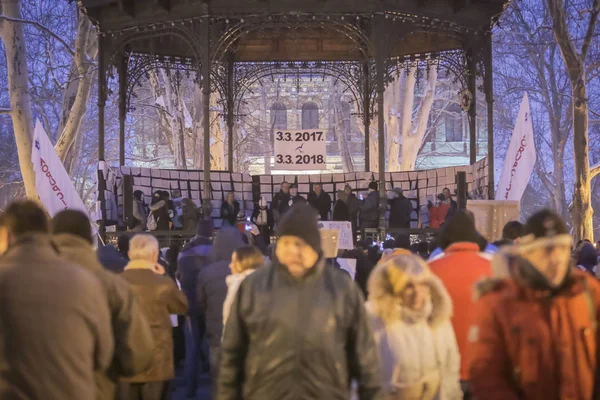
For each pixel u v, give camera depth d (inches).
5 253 194.2
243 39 926.4
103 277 217.5
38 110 1756.9
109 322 195.6
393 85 1422.2
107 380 223.1
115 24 754.8
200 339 461.7
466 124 2699.3
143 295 306.3
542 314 177.3
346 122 2618.1
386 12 702.5
